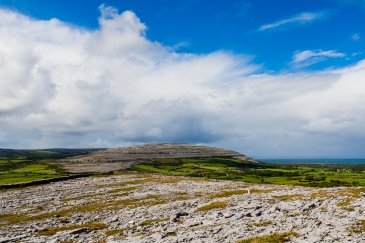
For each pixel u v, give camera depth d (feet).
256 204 156.35
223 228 116.06
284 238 94.89
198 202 188.65
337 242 87.51
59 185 346.95
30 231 144.97
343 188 195.52
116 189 291.58
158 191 264.93
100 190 291.38
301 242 90.12
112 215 175.63
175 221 141.49
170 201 209.77
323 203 143.13
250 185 289.74
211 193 233.55
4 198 272.31
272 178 549.13
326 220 113.80
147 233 121.70
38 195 282.36
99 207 207.72
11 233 142.61
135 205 204.03
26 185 352.69
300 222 114.32
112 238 118.32
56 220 173.37
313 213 127.24
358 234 93.86
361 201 137.18
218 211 148.66
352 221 108.37
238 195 200.85
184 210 166.30
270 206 148.87
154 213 166.91
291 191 203.41
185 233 113.70
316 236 94.22
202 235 107.34
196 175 616.39
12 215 198.70
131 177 395.34
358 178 534.78
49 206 224.94
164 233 116.57
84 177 422.82
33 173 579.48
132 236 119.34
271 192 205.05
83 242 115.75
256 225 116.88
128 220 155.53
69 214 190.90
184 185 297.74
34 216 190.49
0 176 513.45
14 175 533.96
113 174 456.45
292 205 144.97
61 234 131.03
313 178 537.24
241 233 106.73
